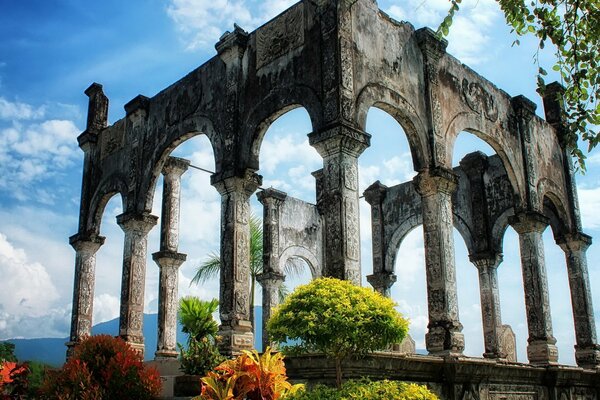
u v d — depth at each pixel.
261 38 13.98
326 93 11.94
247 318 13.25
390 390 8.06
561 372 15.54
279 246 23.28
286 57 13.18
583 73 7.62
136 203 16.92
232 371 4.31
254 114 13.68
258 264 25.95
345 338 8.70
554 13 7.61
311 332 8.58
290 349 9.84
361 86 12.36
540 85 7.89
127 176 17.66
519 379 14.27
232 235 13.37
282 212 23.80
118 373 9.71
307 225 24.88
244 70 14.26
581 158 8.09
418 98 13.98
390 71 13.32
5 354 16.62
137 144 17.45
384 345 8.98
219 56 14.96
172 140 16.12
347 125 11.53
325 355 9.70
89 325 18.72
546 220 17.22
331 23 12.28
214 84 15.03
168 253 17.55
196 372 11.59
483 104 16.30
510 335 21.69
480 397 12.65
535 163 17.81
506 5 7.54
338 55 11.94
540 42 7.65
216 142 14.41
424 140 13.87
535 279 16.64
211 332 14.07
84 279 18.89
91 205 19.22
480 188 20.77
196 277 26.86
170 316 17.27
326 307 8.88
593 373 17.11
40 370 13.94
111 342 10.20
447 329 12.72
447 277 13.16
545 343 16.17
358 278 11.06
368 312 8.79
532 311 16.61
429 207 13.72
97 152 19.61
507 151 16.92
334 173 11.38
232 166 13.66
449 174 13.88
